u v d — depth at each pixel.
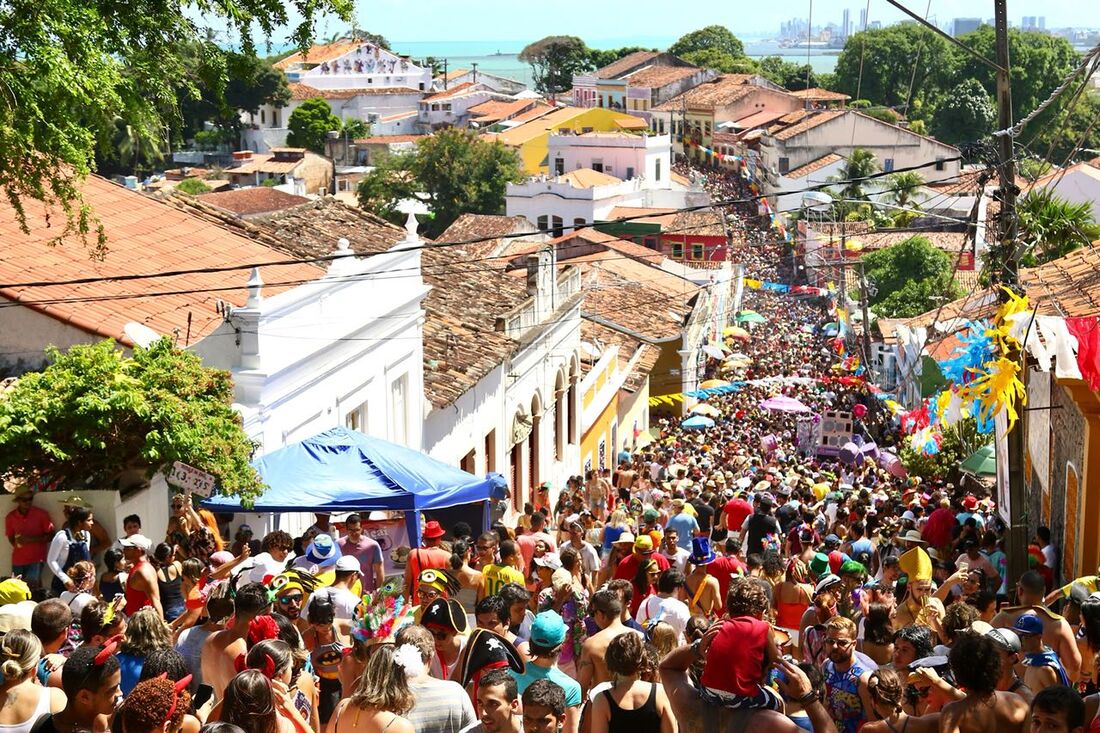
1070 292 20.56
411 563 13.30
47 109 16.69
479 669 8.87
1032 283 21.98
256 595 9.21
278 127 151.38
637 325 50.94
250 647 8.93
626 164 114.50
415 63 196.88
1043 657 9.10
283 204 85.81
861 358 54.66
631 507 22.61
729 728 7.36
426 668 8.47
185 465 15.88
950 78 139.50
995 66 17.16
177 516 14.80
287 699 8.02
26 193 17.58
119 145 49.75
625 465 28.72
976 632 7.92
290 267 25.36
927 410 30.89
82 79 16.47
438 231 111.06
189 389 16.25
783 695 8.30
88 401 15.16
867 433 43.97
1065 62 133.50
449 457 27.17
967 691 7.86
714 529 19.47
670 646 9.84
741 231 98.94
